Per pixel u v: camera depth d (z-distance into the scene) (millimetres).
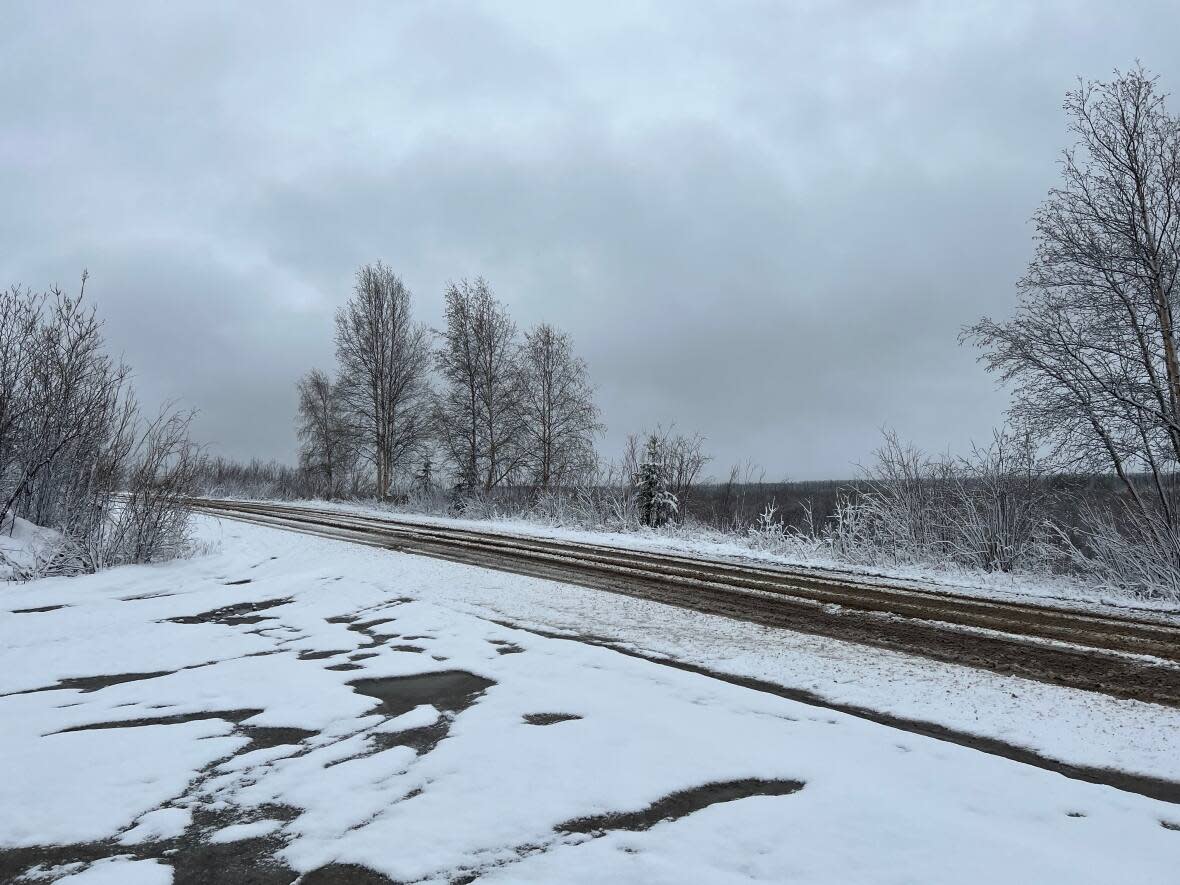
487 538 17031
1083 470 13789
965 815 3344
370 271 37219
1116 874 2822
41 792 3742
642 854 3014
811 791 3613
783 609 8523
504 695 5266
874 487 16797
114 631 7637
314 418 42875
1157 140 13070
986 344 14438
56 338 12562
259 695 5383
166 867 3014
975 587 11133
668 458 26672
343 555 13484
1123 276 13328
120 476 12758
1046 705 5016
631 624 7633
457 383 31953
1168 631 7656
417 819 3373
